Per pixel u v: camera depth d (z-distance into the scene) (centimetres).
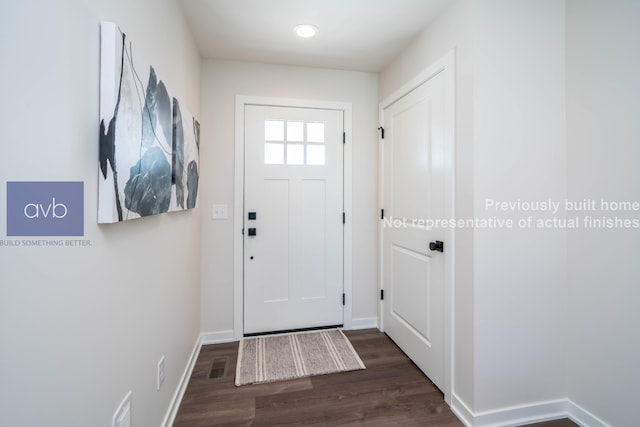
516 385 146
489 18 141
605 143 133
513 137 144
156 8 122
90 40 73
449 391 158
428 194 180
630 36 123
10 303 52
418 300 193
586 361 143
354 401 161
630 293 125
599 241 136
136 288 103
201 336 225
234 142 230
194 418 148
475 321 141
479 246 141
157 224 124
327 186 247
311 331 246
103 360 81
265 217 237
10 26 52
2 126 51
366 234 254
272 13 171
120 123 81
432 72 175
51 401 61
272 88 235
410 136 202
